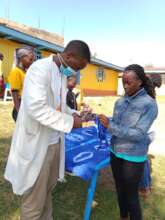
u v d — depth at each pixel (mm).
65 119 2240
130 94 2740
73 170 2910
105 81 24453
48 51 15359
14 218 3254
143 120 2602
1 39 12211
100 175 4664
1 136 6227
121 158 2818
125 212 3105
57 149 2508
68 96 4035
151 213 3648
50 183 2611
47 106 2174
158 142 7328
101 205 3719
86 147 3590
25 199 2465
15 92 3854
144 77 2713
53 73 2262
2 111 8906
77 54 2236
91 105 14008
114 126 2730
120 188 2990
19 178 2330
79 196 3883
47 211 2746
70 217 3379
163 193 4227
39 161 2312
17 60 4020
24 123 2270
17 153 2330
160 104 18312
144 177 3939
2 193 3754
